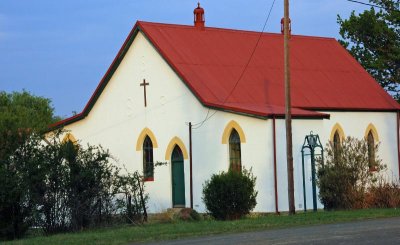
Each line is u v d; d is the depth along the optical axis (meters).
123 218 27.84
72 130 42.94
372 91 44.34
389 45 51.88
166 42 39.84
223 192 30.14
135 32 40.34
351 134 41.47
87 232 25.00
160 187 39.03
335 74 44.19
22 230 25.72
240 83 39.09
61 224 26.14
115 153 41.41
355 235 19.94
